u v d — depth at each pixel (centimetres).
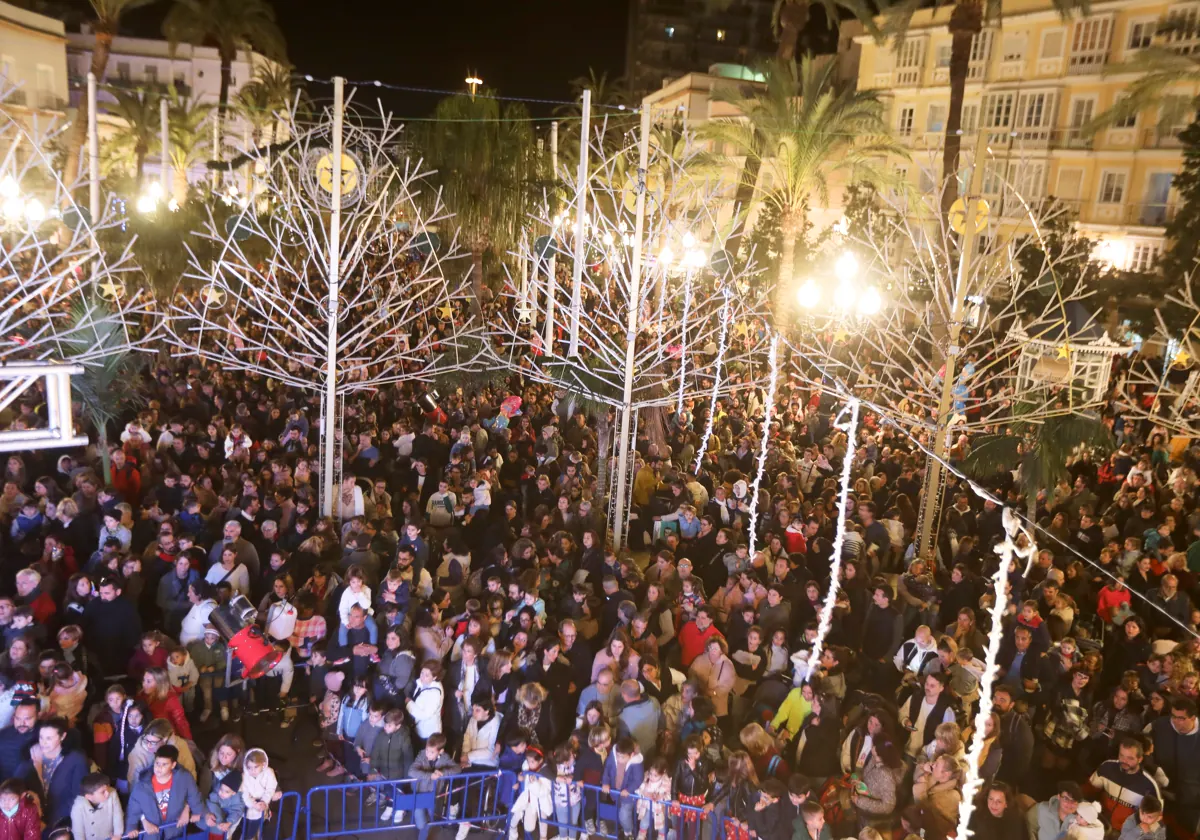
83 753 672
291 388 1700
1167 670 805
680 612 944
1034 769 799
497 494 1302
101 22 2928
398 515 1291
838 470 1452
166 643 798
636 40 8906
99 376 1164
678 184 1425
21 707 659
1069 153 4069
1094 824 653
